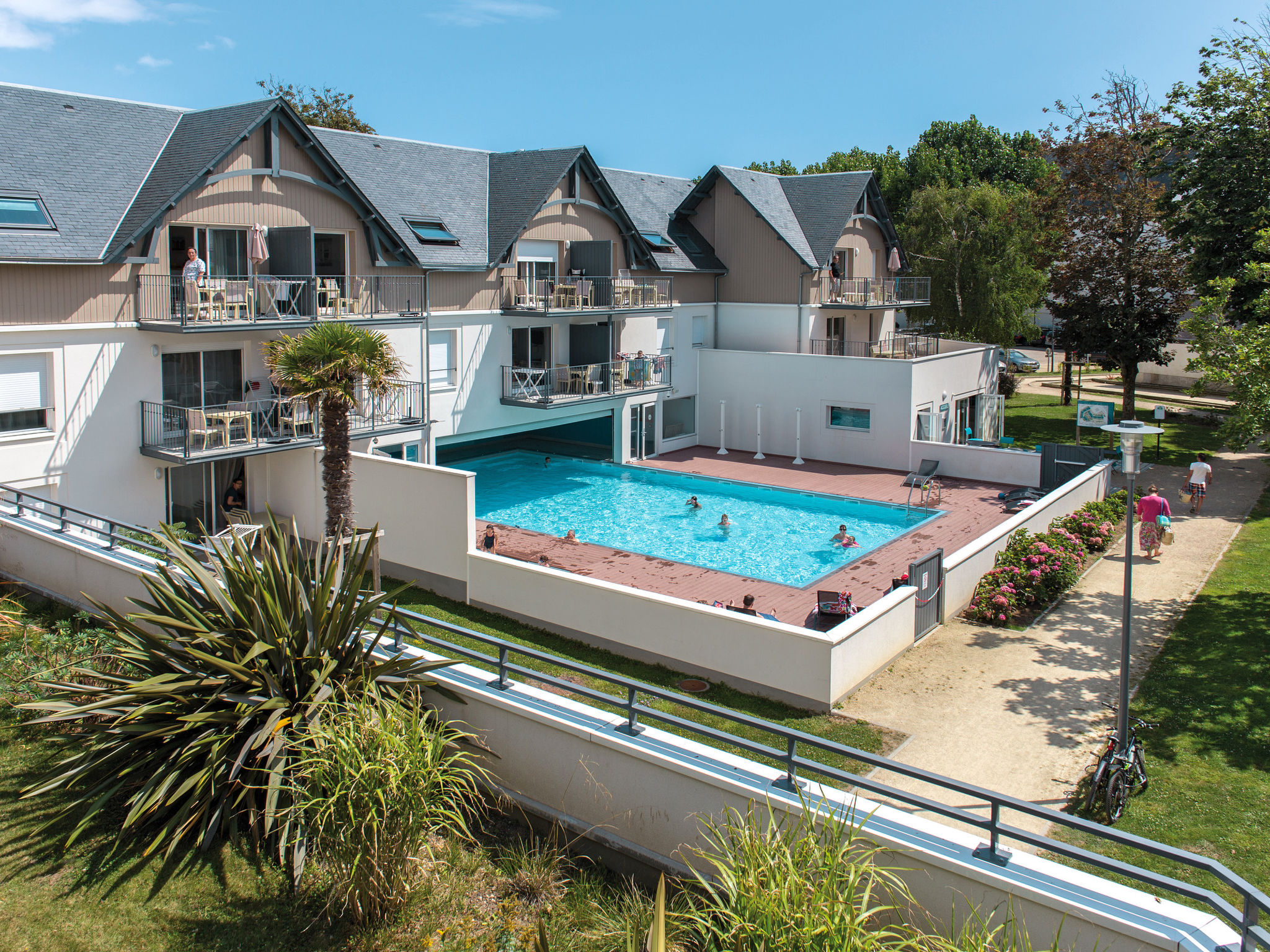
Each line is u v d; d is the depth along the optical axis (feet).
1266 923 22.40
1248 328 62.59
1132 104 123.44
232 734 28.25
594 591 53.06
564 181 96.32
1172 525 80.28
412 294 82.64
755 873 21.12
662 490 99.76
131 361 64.39
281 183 72.49
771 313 115.85
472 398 89.51
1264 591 61.77
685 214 120.78
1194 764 39.65
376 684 30.73
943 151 222.48
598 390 99.50
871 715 44.52
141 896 25.86
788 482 99.66
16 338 58.34
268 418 68.85
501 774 32.09
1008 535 65.16
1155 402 146.30
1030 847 32.94
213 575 35.12
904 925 21.95
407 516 63.67
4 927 24.47
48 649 38.52
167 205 63.05
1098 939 20.98
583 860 29.12
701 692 47.34
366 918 25.46
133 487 65.46
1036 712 44.75
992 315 142.92
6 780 30.58
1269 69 91.71
